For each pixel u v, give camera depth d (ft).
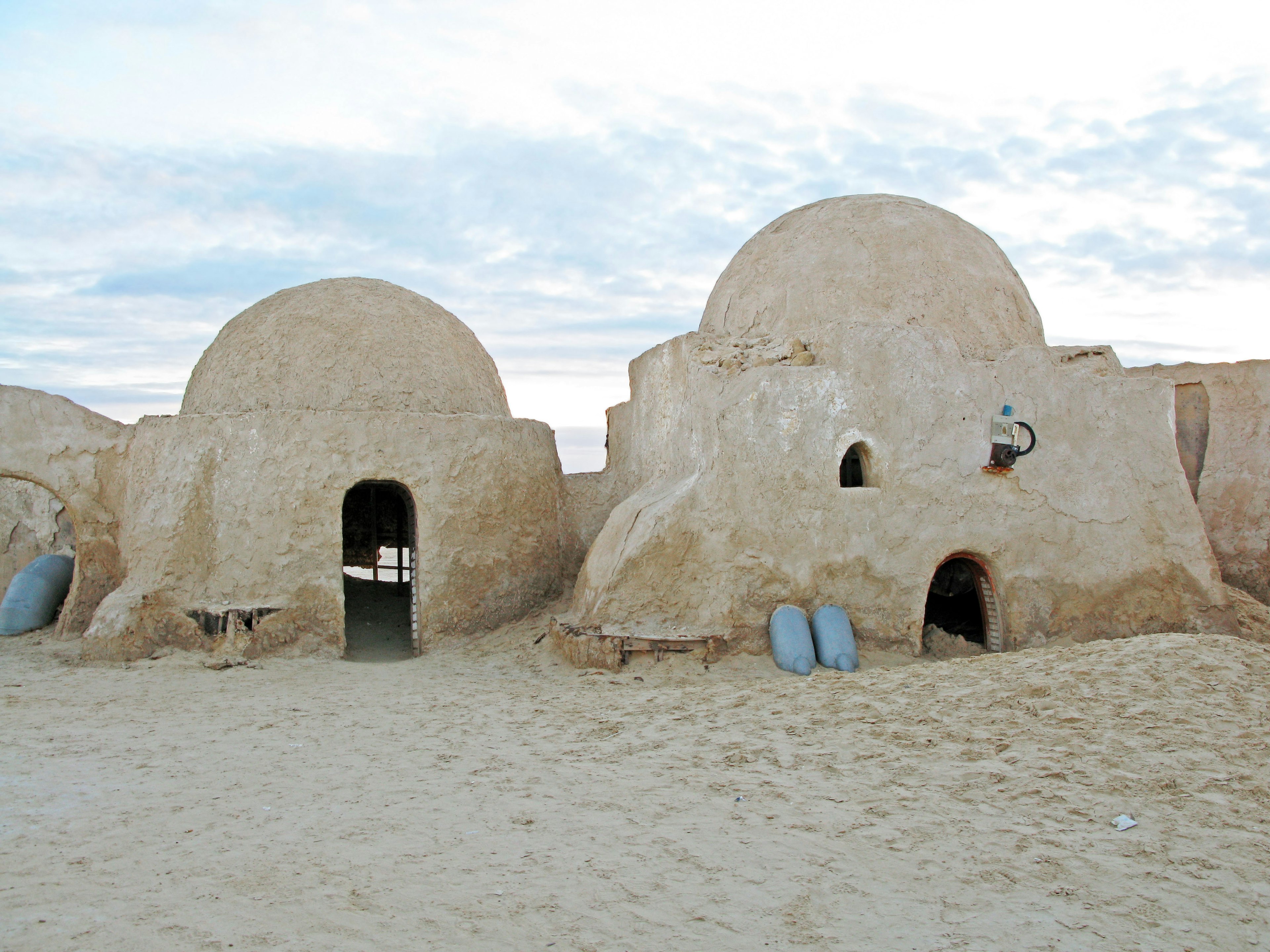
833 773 17.17
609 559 28.30
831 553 26.89
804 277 30.71
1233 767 16.10
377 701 23.77
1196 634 25.80
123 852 14.05
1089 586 27.96
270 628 28.55
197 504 29.30
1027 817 14.93
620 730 20.56
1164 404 29.40
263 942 11.28
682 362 30.60
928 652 27.96
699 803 16.01
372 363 31.83
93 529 32.04
